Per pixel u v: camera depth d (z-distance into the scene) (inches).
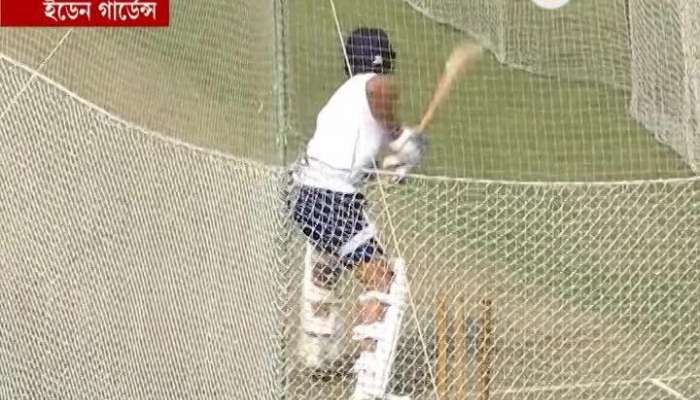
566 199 845.2
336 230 697.0
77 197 775.1
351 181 702.5
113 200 767.7
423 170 968.9
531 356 751.1
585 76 1080.2
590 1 1096.8
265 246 688.4
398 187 770.2
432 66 1063.0
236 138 749.3
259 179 703.1
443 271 776.9
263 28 751.1
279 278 682.2
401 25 1078.4
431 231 791.7
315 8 971.9
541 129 1032.2
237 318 694.5
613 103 1062.4
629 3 1019.3
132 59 883.4
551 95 1061.8
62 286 745.0
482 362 692.7
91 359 721.0
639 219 848.3
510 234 825.5
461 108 1029.8
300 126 789.9
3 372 722.8
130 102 844.0
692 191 856.9
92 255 749.9
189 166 751.1
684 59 916.6
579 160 1013.2
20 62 879.1
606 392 741.9
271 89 719.1
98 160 783.7
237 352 689.0
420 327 719.7
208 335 701.3
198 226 728.3
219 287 707.4
